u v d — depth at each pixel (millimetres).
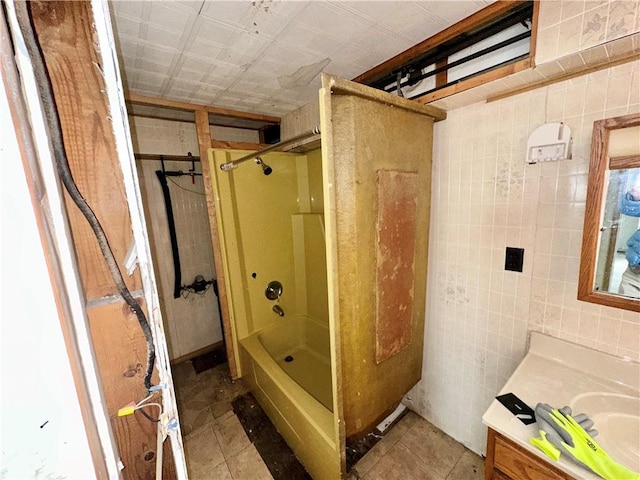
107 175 540
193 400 2133
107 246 543
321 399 1993
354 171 1074
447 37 1193
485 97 1241
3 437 330
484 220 1334
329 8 1039
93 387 423
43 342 337
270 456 1636
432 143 1448
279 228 2508
